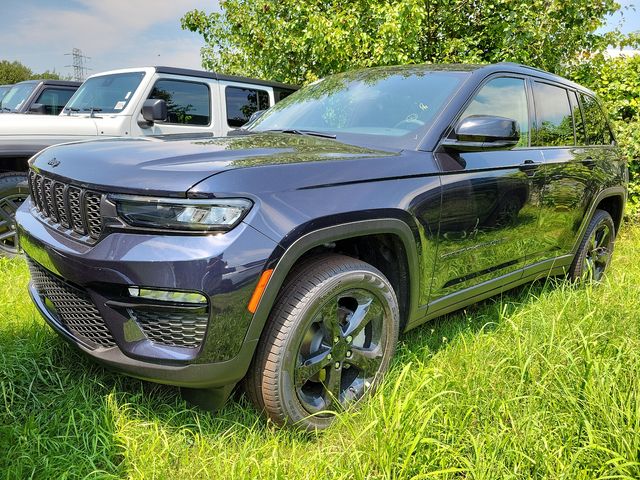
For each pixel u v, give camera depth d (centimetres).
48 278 222
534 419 198
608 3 645
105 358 193
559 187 343
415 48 643
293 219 191
